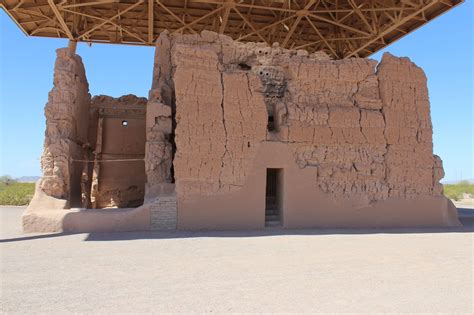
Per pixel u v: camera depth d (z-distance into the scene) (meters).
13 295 4.68
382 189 11.59
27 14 17.91
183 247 7.71
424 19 16.97
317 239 8.91
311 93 11.57
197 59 10.64
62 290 4.87
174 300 4.49
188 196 10.18
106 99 16.39
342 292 4.84
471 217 15.45
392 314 4.10
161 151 10.80
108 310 4.17
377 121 11.71
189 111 10.38
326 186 11.18
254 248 7.66
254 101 10.89
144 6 19.02
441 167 12.35
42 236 9.01
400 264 6.43
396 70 12.12
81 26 19.41
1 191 26.58
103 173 15.88
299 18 18.00
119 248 7.57
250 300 4.50
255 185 10.62
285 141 10.98
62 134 11.34
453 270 6.08
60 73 11.63
